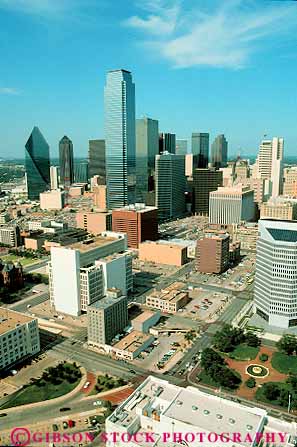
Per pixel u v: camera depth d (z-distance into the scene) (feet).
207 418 627.87
